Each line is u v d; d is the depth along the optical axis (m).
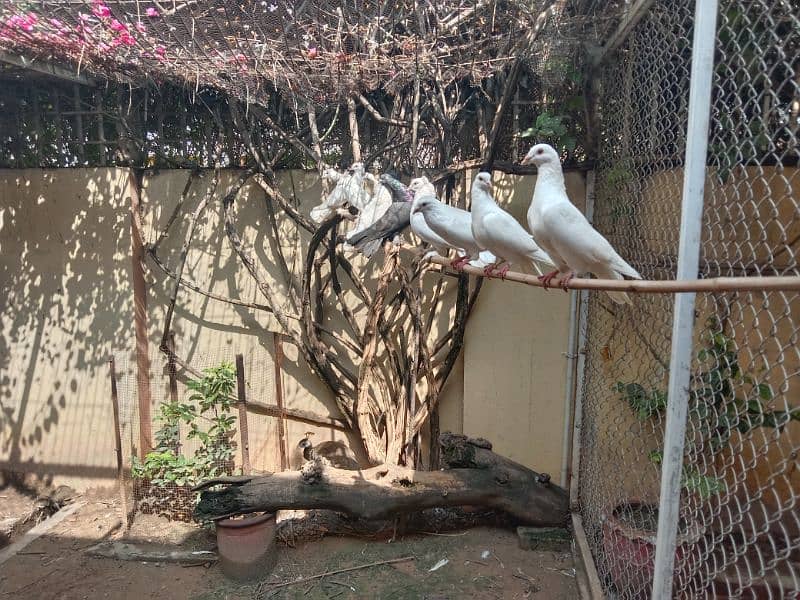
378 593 2.91
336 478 3.20
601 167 3.24
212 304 4.14
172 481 3.75
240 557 3.04
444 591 2.91
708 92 1.46
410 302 3.55
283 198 3.91
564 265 1.77
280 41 3.08
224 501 3.08
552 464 3.79
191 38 3.04
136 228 4.07
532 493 3.36
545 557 3.21
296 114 3.64
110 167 4.03
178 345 4.19
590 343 3.39
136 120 4.00
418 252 3.45
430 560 3.20
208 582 3.07
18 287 4.22
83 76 3.75
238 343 4.14
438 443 3.69
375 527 3.50
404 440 3.72
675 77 2.17
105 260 4.09
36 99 4.03
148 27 3.05
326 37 3.22
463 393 3.90
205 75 3.38
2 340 4.28
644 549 2.39
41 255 4.17
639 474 2.83
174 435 3.86
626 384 2.83
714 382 1.77
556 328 3.71
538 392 3.77
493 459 3.38
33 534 3.64
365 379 3.69
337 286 3.89
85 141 4.07
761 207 2.14
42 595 2.98
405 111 3.75
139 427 4.18
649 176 2.51
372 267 3.96
